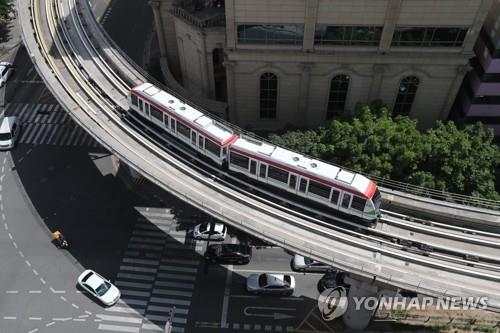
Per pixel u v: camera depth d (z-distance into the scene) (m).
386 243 41.94
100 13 90.25
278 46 53.34
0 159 63.03
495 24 52.09
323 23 50.94
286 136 53.09
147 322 46.81
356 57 52.75
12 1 85.00
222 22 56.25
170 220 56.06
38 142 65.38
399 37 51.59
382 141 49.28
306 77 55.19
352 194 41.66
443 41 51.50
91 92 55.31
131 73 57.41
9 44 81.81
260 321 46.94
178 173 46.72
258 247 53.28
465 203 48.75
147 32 85.06
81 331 46.03
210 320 47.00
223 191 44.69
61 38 62.94
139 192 59.19
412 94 56.47
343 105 58.38
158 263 51.78
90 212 56.91
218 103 60.47
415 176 48.53
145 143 49.31
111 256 52.47
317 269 50.56
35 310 47.56
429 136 49.69
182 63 64.88
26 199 58.25
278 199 45.78
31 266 51.34
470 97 57.03
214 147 47.06
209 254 51.53
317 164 43.78
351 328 46.22
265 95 58.09
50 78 56.91
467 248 42.09
